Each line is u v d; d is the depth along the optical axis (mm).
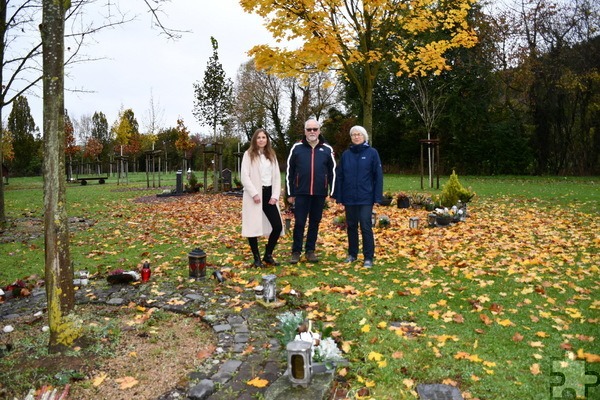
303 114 39219
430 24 10969
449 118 26969
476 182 20875
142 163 49156
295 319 3430
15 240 8289
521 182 20672
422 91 23078
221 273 5457
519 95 27547
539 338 3562
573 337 3555
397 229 8445
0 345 3545
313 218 6164
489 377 2973
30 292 5012
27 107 45188
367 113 11641
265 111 41312
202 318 4105
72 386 2975
